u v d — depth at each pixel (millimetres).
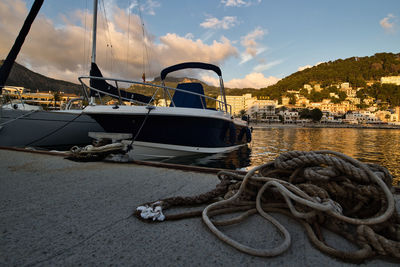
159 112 5789
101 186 2121
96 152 3371
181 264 963
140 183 2240
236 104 149500
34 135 8234
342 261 1013
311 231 1206
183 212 1512
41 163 3195
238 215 1490
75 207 1592
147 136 6172
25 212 1483
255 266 960
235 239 1190
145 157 6602
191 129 6449
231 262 986
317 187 1362
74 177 2455
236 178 1795
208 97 6895
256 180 1567
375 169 1416
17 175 2496
